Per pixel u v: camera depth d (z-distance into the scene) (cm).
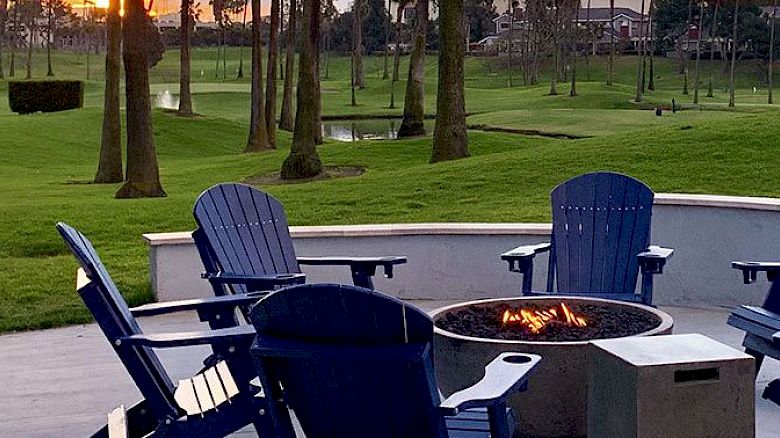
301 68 2084
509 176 1523
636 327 425
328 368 257
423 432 259
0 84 6925
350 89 8031
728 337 606
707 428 310
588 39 9762
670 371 306
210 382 359
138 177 1731
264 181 2116
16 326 684
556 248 588
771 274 468
